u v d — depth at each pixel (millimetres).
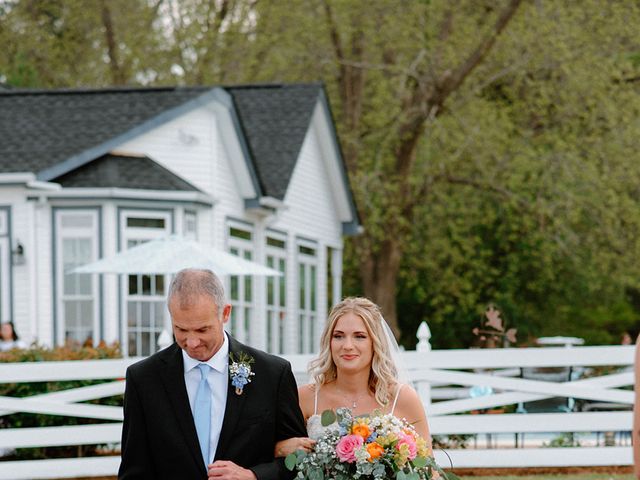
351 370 6246
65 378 11562
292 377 5902
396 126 30266
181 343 5539
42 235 18609
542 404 14000
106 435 11758
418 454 5770
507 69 29797
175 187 19266
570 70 29297
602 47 29891
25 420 12727
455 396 16203
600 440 15320
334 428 6141
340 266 29359
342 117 33375
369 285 32500
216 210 20625
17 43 34094
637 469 4594
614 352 11930
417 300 36531
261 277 22938
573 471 12203
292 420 5824
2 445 11562
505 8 28688
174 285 5531
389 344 6324
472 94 30438
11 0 34906
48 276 18625
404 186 31344
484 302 36531
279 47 31812
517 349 11992
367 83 33531
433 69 29484
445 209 32125
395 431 5719
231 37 32000
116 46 34156
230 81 33312
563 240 32844
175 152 20297
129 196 18812
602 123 30172
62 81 35031
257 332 22750
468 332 37469
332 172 27844
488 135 29969
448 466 12125
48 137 19609
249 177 21734
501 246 34062
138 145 19875
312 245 26844
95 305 18688
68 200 18688
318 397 6355
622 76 30328
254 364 5777
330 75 32750
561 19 29047
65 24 35156
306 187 26156
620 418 12023
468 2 30344
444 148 30797
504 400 12078
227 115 20844
